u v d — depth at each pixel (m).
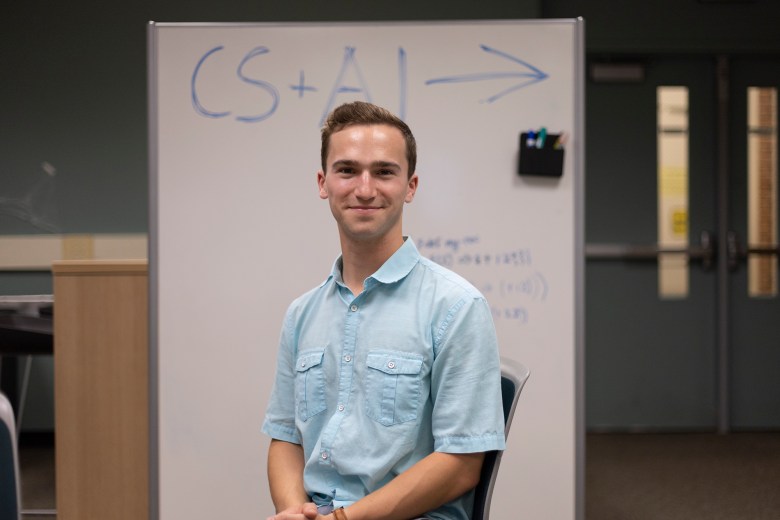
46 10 4.46
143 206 4.50
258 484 2.36
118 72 4.47
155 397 2.35
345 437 1.31
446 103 2.35
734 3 4.56
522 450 2.34
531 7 4.39
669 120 4.62
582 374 2.34
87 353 2.39
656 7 4.56
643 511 3.13
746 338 4.64
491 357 1.31
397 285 1.37
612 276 4.62
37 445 4.38
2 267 4.46
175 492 2.36
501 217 2.36
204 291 2.36
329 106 2.36
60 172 4.49
